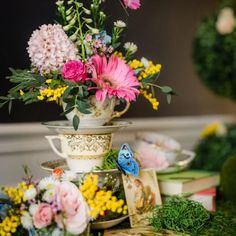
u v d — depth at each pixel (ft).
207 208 4.33
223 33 6.04
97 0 3.91
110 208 3.62
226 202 4.59
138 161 4.09
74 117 3.68
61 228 3.57
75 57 3.75
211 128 6.48
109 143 3.96
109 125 3.94
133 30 5.79
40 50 3.70
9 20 4.71
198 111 7.10
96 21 4.04
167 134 6.33
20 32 4.79
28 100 3.87
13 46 4.74
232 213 4.28
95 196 3.67
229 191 4.56
